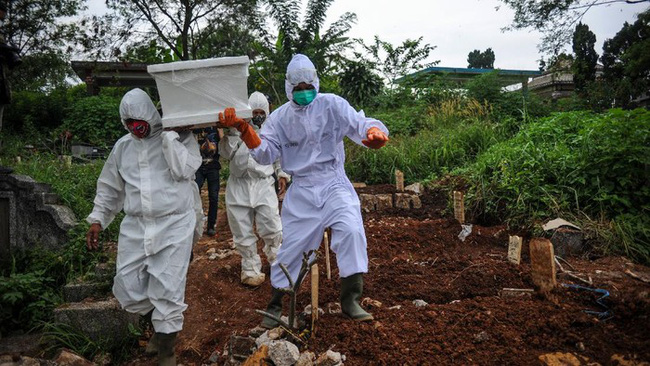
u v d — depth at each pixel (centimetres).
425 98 1371
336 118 362
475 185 657
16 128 1886
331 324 338
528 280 421
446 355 297
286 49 1608
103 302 440
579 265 462
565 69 1392
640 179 540
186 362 378
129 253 354
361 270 334
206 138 654
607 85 1377
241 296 465
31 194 569
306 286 441
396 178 786
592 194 553
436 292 407
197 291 483
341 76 1410
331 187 360
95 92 1988
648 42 1392
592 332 308
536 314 335
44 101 1956
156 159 363
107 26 1555
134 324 427
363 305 378
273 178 507
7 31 1747
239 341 344
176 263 350
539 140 702
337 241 341
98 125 1809
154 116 362
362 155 909
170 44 1620
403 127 1148
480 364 287
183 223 360
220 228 709
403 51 1617
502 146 725
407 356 296
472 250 534
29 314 468
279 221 498
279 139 375
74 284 479
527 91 1315
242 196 482
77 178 761
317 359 303
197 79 343
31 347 422
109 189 376
